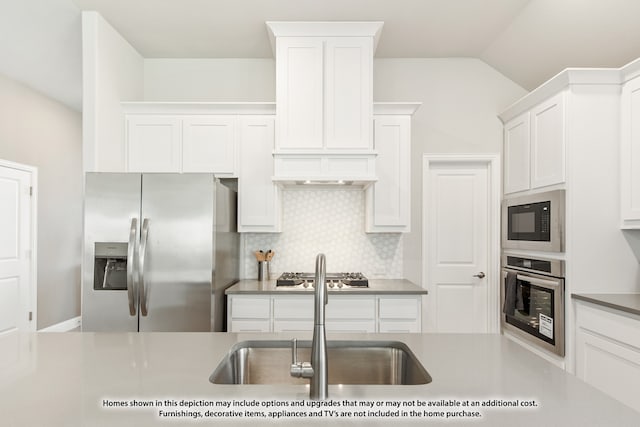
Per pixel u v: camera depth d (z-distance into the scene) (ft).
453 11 9.46
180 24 10.11
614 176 8.61
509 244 11.22
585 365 8.22
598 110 8.63
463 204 12.24
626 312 7.09
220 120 10.79
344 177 9.96
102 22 9.68
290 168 10.02
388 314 9.51
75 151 16.51
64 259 15.84
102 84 9.67
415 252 11.88
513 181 11.28
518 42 10.51
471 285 12.12
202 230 8.70
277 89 10.09
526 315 10.20
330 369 4.75
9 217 13.14
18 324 13.51
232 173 10.74
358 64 10.08
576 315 8.54
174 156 10.76
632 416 2.78
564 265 8.71
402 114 10.64
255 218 10.69
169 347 4.46
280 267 11.79
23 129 13.61
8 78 12.92
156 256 8.65
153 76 12.17
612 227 8.60
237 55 11.98
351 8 9.35
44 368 3.75
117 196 8.71
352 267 11.81
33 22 9.90
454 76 12.12
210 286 8.64
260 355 4.75
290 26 9.96
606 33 8.73
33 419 2.71
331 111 10.05
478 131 12.06
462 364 3.93
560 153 8.87
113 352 4.27
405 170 10.61
